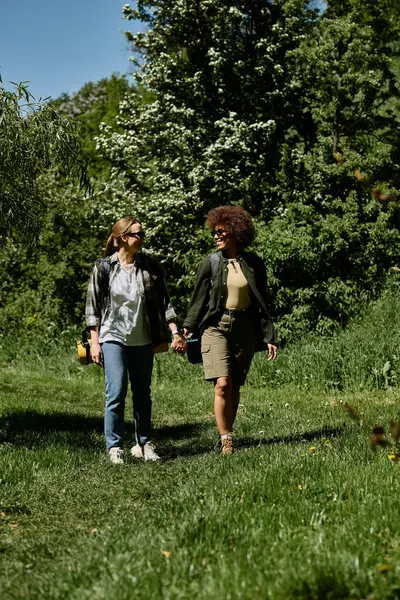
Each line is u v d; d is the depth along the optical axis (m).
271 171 20.36
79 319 20.05
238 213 6.59
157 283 6.79
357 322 15.85
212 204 19.83
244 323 6.59
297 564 3.19
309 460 5.23
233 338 6.59
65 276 20.00
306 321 16.00
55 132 7.78
